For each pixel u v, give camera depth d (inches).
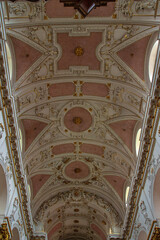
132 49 578.6
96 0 306.5
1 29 410.6
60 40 588.4
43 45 585.9
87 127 799.7
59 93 701.3
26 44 567.2
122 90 650.8
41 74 632.4
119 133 756.0
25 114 670.5
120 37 568.4
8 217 511.5
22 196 669.9
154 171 536.1
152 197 548.4
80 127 803.4
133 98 633.6
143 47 566.9
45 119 740.0
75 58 629.0
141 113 625.6
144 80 584.4
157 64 467.8
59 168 928.3
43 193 953.5
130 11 508.1
